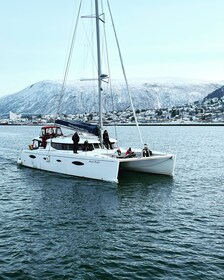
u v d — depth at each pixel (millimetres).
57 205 16125
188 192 18953
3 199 17422
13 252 10945
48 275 9484
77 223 13586
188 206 16156
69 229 12945
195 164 30547
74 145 22219
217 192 19172
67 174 22609
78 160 21672
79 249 11180
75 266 10008
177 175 24406
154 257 10625
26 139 70625
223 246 11469
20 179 22188
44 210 15352
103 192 18359
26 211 15258
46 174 23375
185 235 12430
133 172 24031
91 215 14578
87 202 16531
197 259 10508
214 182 22016
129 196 17688
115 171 19859
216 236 12344
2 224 13539
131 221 13875
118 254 10828
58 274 9539
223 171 26531
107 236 12273
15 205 16281
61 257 10594
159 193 18516
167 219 14180
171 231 12820
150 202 16688
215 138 73250
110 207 15742
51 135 26266
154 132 111312
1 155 37938
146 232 12688
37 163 25250
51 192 18562
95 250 11102
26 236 12266
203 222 13859
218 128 158250
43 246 11406
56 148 24094
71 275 9484
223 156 37125
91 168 21062
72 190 18828
